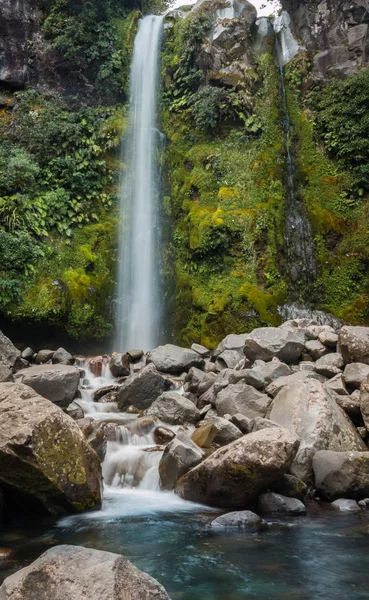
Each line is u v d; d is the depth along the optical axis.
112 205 17.34
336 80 18.34
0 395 6.50
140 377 9.78
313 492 6.99
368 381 8.12
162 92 19.45
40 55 18.73
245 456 6.24
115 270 16.47
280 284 15.69
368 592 4.26
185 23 19.23
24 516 6.23
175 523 5.94
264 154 17.55
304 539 5.43
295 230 16.92
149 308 16.73
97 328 15.23
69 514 6.25
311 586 4.36
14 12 18.52
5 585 3.52
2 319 13.84
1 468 5.94
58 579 3.40
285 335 10.59
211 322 14.89
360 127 17.12
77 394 10.12
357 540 5.41
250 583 4.42
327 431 7.35
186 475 6.82
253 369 9.59
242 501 6.42
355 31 18.59
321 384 8.10
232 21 18.88
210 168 17.44
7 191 15.62
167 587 4.34
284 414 7.81
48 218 15.80
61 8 19.06
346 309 15.76
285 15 20.02
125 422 8.59
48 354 12.80
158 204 18.06
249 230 15.92
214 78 18.25
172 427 8.66
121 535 5.56
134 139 18.36
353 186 17.19
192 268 16.03
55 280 14.66
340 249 16.50
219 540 5.42
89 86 18.95
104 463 7.61
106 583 3.31
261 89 18.58
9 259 14.17
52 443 6.09
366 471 6.71
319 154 17.94
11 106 18.11
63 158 17.20
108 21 19.78
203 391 9.94
